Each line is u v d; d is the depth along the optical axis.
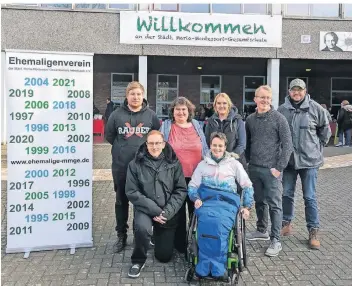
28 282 4.21
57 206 5.04
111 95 20.94
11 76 4.75
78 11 14.26
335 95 22.30
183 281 4.27
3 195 7.74
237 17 14.86
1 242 5.32
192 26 14.70
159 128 4.99
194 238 4.17
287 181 5.56
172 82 21.48
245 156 5.28
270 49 15.18
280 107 5.42
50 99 4.90
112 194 8.05
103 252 5.04
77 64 4.94
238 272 4.21
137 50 14.60
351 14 15.41
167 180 4.54
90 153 5.09
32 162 4.92
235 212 4.18
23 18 14.03
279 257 4.91
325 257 4.92
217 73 21.11
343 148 15.77
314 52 15.39
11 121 4.81
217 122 4.99
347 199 7.82
